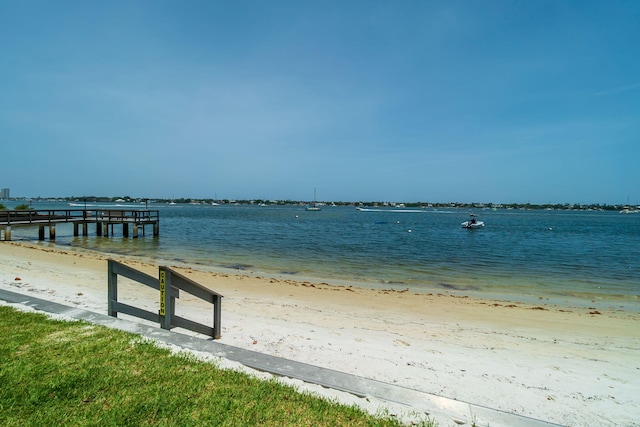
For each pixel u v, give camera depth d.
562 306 10.87
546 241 33.72
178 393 3.33
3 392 3.17
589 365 6.00
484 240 33.62
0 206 45.38
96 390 3.31
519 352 6.55
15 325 4.79
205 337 5.89
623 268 18.53
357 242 29.69
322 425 3.01
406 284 13.88
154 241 27.94
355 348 6.04
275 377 3.81
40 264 13.89
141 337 4.57
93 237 30.00
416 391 3.67
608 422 3.94
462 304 10.62
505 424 3.16
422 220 79.50
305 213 119.62
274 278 14.16
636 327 8.65
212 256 20.20
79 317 5.25
